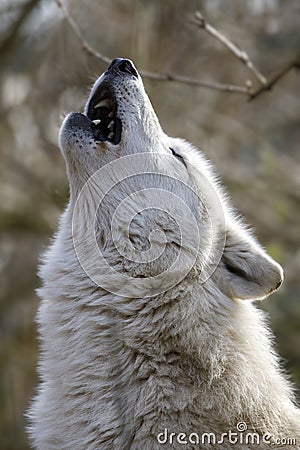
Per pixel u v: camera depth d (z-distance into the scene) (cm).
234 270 1758
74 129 1775
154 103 3356
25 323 3862
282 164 3912
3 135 3762
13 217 3784
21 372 3834
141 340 1642
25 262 3894
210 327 1664
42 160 3825
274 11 3512
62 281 1719
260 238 3741
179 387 1616
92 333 1666
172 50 3331
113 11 3519
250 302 1805
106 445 1616
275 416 1662
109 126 1842
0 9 3200
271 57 3569
